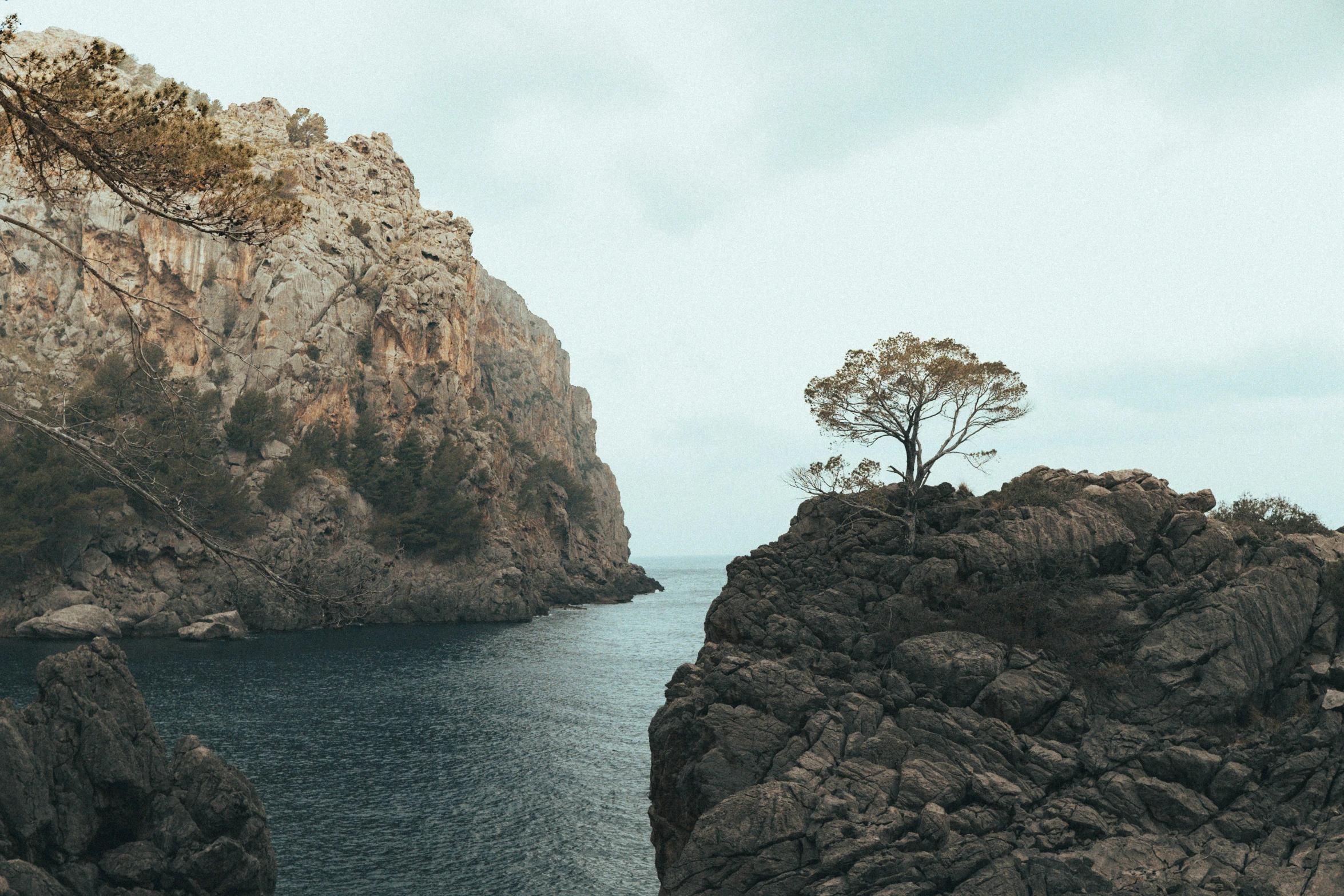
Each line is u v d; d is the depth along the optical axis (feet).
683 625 492.13
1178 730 106.73
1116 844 90.99
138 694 114.01
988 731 105.70
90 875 96.73
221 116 574.15
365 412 492.54
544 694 271.90
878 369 154.81
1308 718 102.32
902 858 86.12
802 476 161.99
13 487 362.33
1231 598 116.57
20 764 97.04
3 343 410.11
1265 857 87.20
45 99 56.49
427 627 443.73
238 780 113.91
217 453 412.57
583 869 131.85
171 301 448.24
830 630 130.82
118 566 376.89
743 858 90.43
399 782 172.76
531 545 594.65
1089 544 130.52
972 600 126.21
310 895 117.29
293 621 408.05
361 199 574.97
